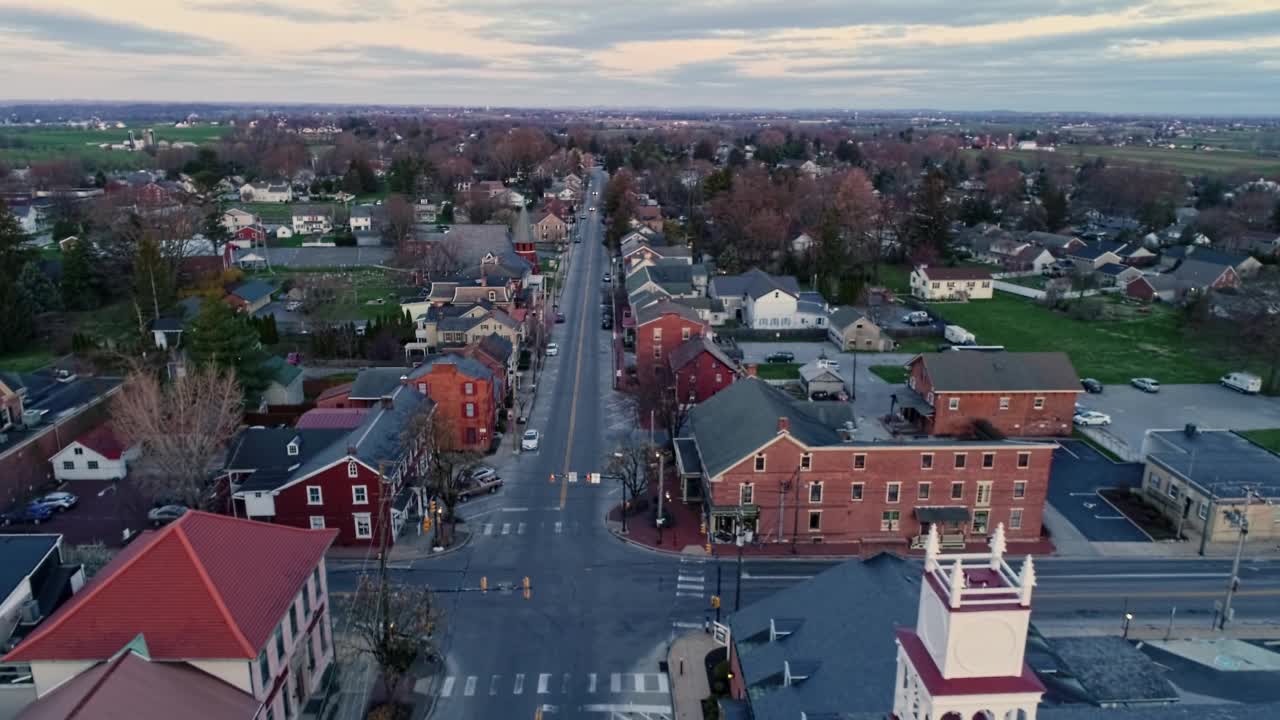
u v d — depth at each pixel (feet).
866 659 122.52
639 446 250.37
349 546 214.90
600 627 179.22
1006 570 67.82
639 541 217.36
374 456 216.74
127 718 107.55
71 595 163.02
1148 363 385.50
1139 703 126.52
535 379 343.87
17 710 131.03
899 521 219.61
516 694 156.87
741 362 363.56
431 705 153.58
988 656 63.10
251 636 126.72
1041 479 217.77
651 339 344.69
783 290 432.66
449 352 302.45
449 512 220.64
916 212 616.80
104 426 262.47
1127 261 592.60
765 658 137.69
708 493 219.41
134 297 419.13
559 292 519.60
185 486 221.87
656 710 152.05
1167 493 236.02
